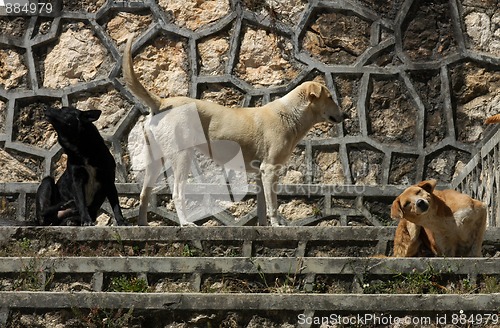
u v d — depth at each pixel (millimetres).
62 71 12469
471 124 12203
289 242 8203
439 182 11992
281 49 12453
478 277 7402
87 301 6965
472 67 12328
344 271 7445
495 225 9875
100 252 8109
